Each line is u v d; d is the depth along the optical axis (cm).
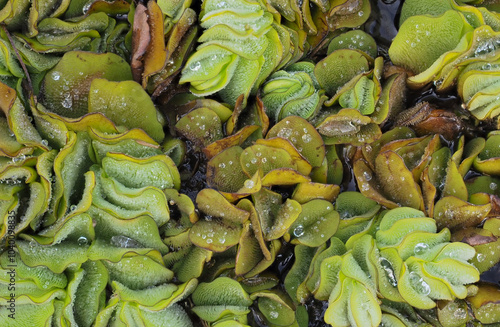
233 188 29
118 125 29
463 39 29
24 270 28
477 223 29
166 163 29
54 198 28
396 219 29
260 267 29
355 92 29
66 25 29
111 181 28
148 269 29
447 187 29
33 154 28
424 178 29
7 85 28
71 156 28
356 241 29
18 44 29
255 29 29
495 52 29
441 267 28
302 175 29
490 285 29
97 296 28
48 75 29
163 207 29
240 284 29
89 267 29
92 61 29
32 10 29
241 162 29
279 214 29
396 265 28
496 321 29
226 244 28
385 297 28
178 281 29
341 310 28
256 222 28
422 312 29
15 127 28
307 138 29
